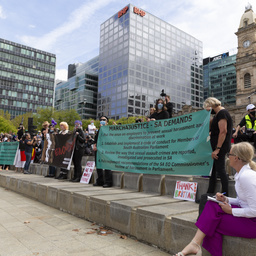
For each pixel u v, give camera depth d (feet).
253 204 7.86
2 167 47.52
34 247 11.08
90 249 10.91
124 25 262.06
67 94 355.77
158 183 18.43
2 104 301.22
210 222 8.61
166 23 290.35
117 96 257.55
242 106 169.58
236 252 8.28
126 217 13.06
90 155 41.96
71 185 22.48
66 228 14.11
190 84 304.50
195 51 320.09
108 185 22.18
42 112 195.11
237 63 179.32
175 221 10.43
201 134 14.43
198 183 15.58
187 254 8.78
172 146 16.31
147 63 263.49
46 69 342.23
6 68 308.40
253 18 179.83
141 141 18.79
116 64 265.34
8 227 14.14
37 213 17.80
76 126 27.27
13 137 52.80
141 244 11.73
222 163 13.12
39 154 46.14
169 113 22.58
